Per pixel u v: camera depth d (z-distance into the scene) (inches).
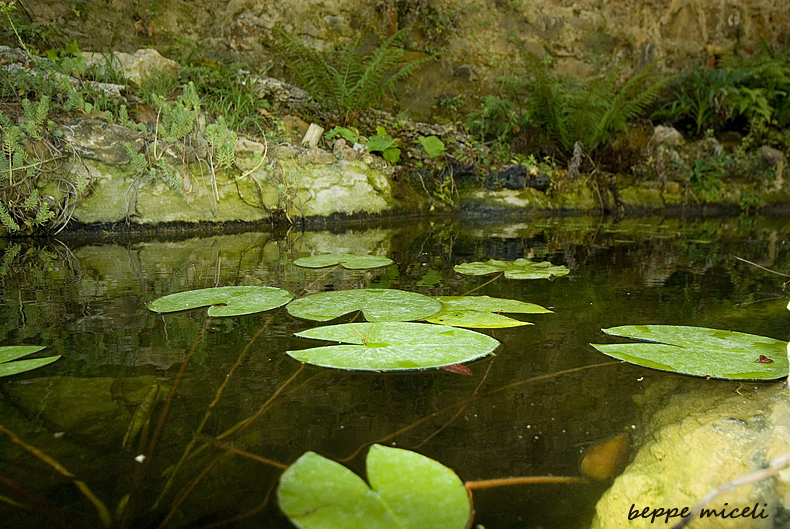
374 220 173.5
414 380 41.6
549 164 231.5
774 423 34.4
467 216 195.9
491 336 52.8
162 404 36.6
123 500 26.2
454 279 83.0
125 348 48.2
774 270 93.7
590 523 25.6
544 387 40.6
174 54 207.0
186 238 129.8
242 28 220.1
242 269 89.5
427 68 249.9
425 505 25.5
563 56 277.1
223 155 140.3
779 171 254.8
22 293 70.3
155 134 135.9
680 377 42.8
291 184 156.3
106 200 131.6
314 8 229.9
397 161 194.7
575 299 70.1
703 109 263.0
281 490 26.1
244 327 54.9
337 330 52.6
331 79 198.1
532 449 32.0
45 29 178.5
